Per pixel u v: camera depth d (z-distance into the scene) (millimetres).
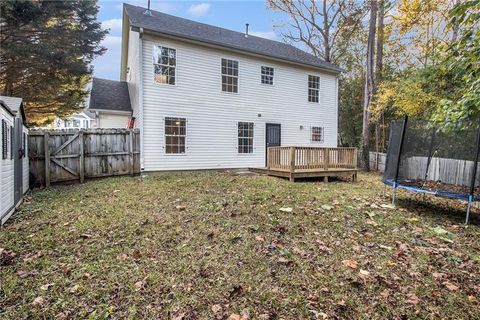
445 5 13328
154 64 10062
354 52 20969
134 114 11602
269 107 12828
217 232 3900
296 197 6047
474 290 2771
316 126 14320
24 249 3414
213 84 11352
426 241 4031
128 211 4859
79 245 3521
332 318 2287
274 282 2756
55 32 13492
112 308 2355
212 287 2660
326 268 3047
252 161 12414
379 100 13422
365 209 5484
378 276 2930
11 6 11570
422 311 2430
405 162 6215
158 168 10219
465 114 4023
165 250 3385
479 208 6031
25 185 6652
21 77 13531
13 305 2389
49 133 7703
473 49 3682
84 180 8273
